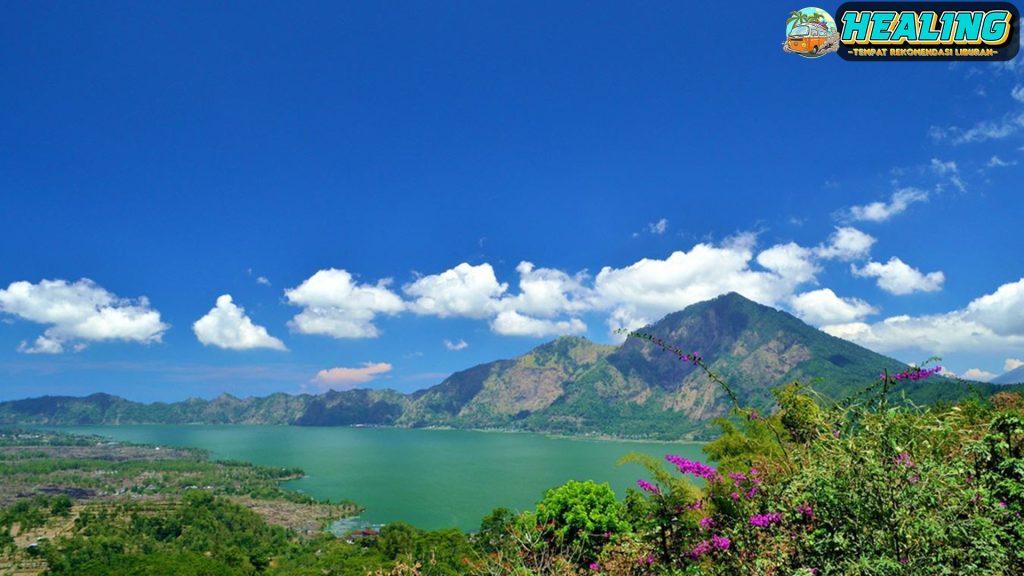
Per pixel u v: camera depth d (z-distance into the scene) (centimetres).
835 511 434
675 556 616
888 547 397
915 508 402
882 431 420
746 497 588
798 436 563
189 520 16988
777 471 597
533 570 632
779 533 510
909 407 448
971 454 468
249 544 14612
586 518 1526
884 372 471
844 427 461
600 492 1608
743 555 537
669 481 679
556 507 1595
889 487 401
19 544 15662
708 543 592
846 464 426
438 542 4534
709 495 639
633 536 672
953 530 388
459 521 15425
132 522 16862
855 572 398
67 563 13712
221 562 11200
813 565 456
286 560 11981
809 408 548
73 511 19725
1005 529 412
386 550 8656
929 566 384
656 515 645
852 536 421
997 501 421
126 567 10788
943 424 452
